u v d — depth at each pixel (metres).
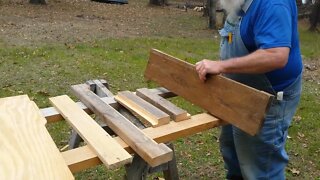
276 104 2.07
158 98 2.13
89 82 2.46
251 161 2.19
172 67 2.31
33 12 12.43
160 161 1.48
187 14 17.14
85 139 1.61
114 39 9.10
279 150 2.18
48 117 1.91
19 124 1.67
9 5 13.09
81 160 1.47
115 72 6.07
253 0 1.89
